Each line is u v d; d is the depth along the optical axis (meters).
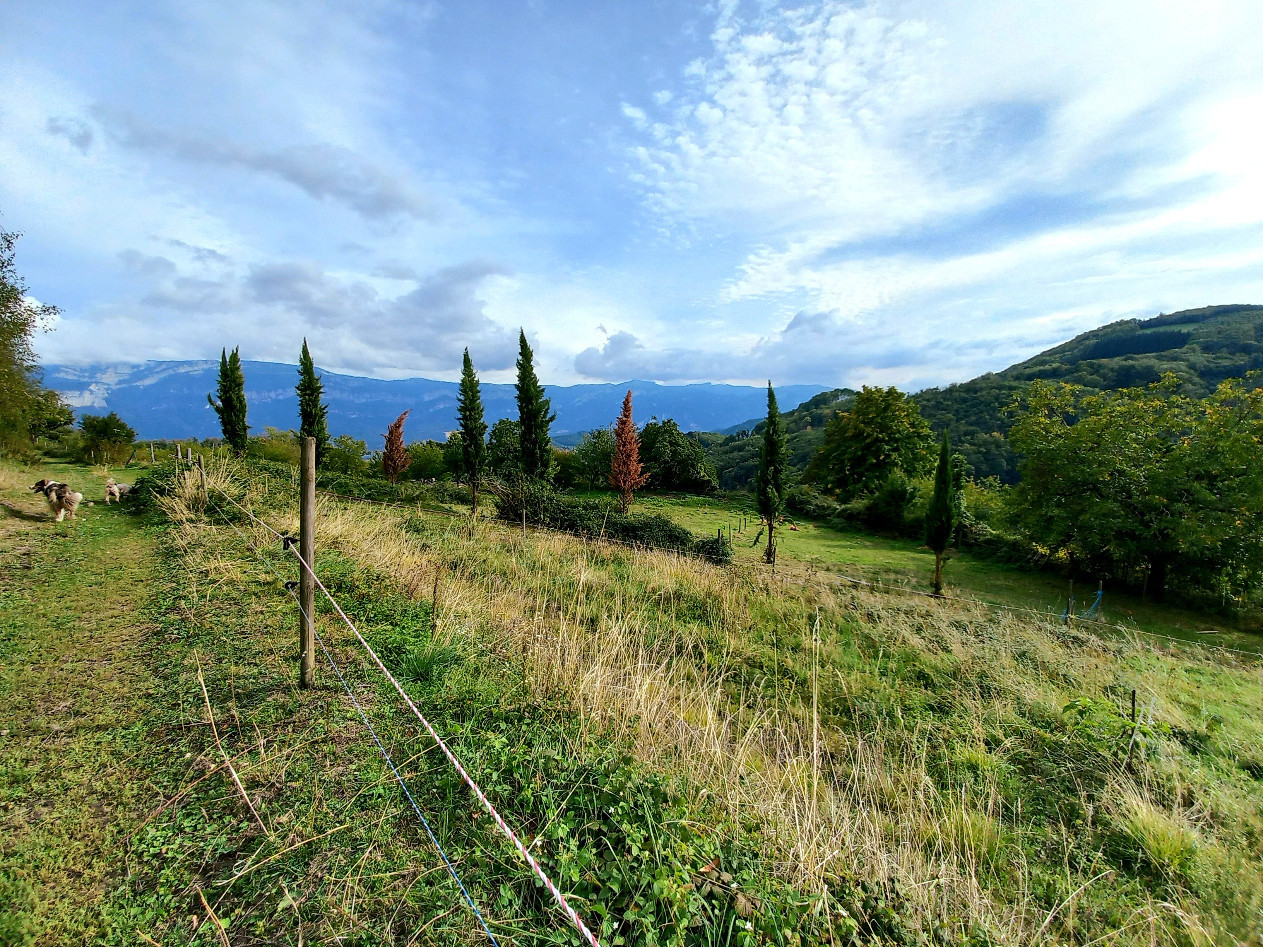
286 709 3.62
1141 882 3.31
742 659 6.69
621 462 22.42
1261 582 13.35
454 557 8.75
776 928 2.24
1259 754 5.02
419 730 3.47
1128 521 14.66
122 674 3.99
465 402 20.89
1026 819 4.01
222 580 5.94
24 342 15.70
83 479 14.01
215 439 29.34
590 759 3.24
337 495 12.62
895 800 4.05
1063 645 8.32
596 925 2.20
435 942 2.09
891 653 7.30
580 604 7.58
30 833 2.49
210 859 2.43
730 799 3.14
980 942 2.47
